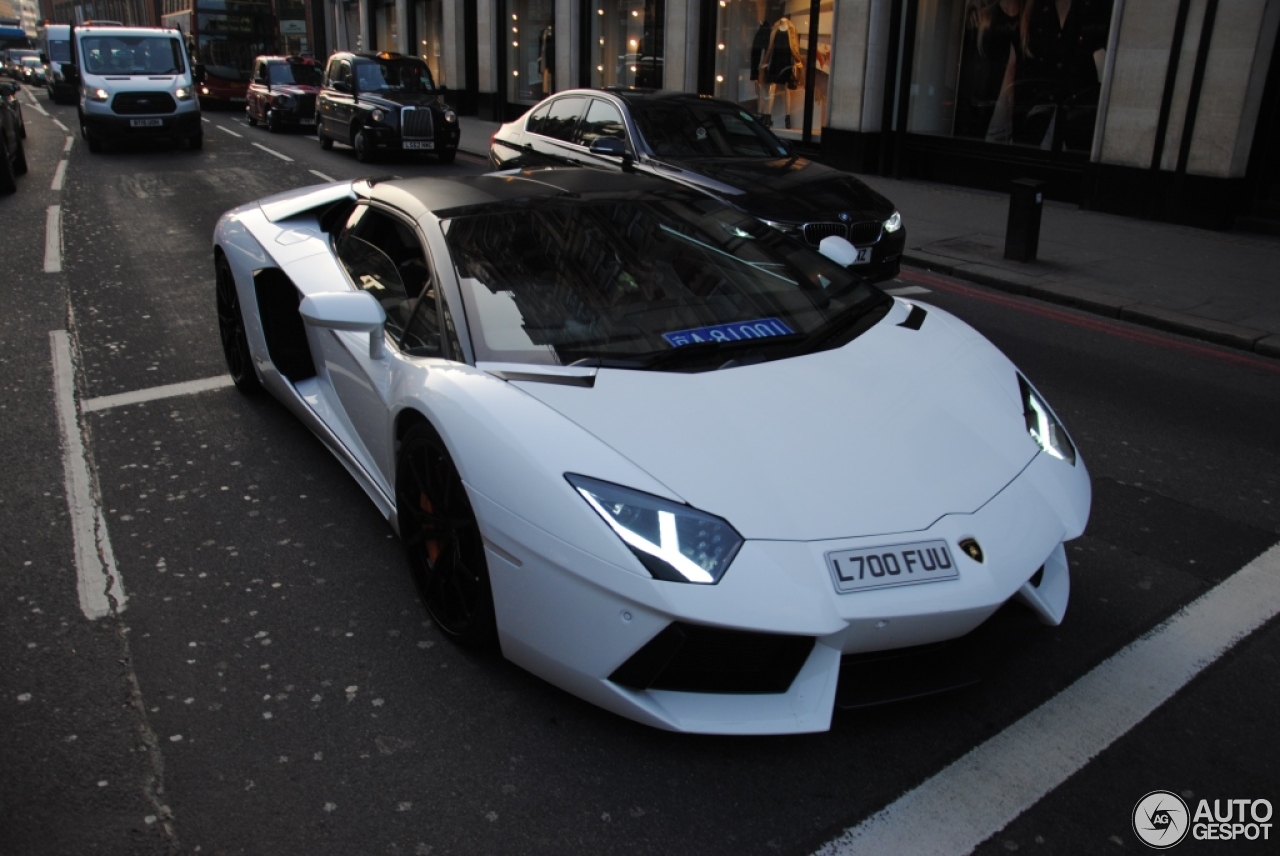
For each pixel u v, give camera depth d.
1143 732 2.62
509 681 2.81
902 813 2.32
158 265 8.34
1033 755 2.52
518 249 3.28
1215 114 10.38
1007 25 12.86
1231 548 3.68
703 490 2.36
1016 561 2.42
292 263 4.21
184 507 3.90
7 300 7.15
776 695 2.34
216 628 3.08
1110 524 3.88
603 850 2.22
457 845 2.23
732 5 17.17
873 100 14.58
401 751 2.53
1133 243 9.91
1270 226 10.34
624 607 2.28
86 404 5.05
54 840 2.25
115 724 2.64
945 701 2.73
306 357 4.34
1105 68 11.33
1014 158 12.98
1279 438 4.92
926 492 2.48
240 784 2.42
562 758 2.50
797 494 2.39
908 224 10.95
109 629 3.08
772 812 2.33
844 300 3.44
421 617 3.14
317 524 3.76
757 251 3.57
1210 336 6.93
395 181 4.11
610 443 2.48
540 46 22.89
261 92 22.23
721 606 2.20
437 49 28.66
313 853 2.21
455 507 2.78
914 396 2.85
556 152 9.18
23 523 3.78
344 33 35.22
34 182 13.43
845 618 2.22
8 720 2.66
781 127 16.59
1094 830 2.28
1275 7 9.88
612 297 3.13
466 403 2.71
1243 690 2.80
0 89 13.58
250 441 4.55
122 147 18.34
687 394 2.69
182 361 5.75
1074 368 6.14
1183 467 4.50
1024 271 8.68
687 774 2.45
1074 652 2.97
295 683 2.81
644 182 3.95
